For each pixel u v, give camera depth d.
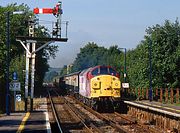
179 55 53.69
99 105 45.06
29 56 42.25
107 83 44.81
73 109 47.91
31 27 43.91
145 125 32.56
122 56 89.31
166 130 31.53
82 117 38.75
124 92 64.00
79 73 63.56
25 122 28.77
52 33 41.66
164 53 54.44
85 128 30.89
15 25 86.50
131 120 35.75
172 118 31.59
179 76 54.31
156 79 54.44
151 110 37.03
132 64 68.25
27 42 41.53
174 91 54.16
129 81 66.25
